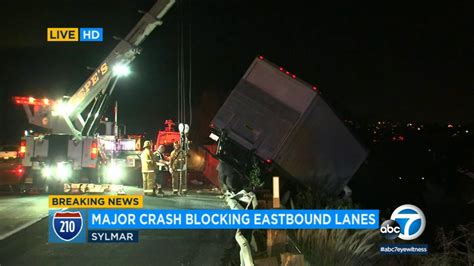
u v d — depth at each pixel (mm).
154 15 13984
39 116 15961
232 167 13062
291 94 12805
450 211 13477
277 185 7188
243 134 12953
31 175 14727
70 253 7965
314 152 12766
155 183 14031
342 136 12734
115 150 18109
